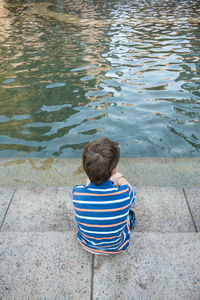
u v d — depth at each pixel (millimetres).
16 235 2396
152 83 6883
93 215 1829
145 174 3707
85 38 10664
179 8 15492
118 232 1947
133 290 1947
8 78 7340
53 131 5047
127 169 3828
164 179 3596
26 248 2283
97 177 1741
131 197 1900
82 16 14258
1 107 5875
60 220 2695
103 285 1986
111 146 1751
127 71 7648
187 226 2594
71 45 9891
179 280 2002
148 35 10891
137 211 2752
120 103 5973
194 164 3943
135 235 2375
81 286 1983
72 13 15023
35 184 3592
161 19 13266
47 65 8156
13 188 3109
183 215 2705
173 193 2961
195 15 13789
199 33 10930
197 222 2631
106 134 4938
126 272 2070
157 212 2740
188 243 2289
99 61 8414
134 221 2484
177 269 2082
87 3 17703
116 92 6457
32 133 4992
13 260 2180
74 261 2164
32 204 2889
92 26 12359
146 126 5148
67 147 4605
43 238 2369
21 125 5238
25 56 8938
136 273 2061
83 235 2057
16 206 2867
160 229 2566
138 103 5953
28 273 2078
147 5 16578
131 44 9914
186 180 3572
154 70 7672
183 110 5641
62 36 10977
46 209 2826
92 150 1730
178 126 5113
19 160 4223
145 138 4809
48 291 1952
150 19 13344
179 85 6742
